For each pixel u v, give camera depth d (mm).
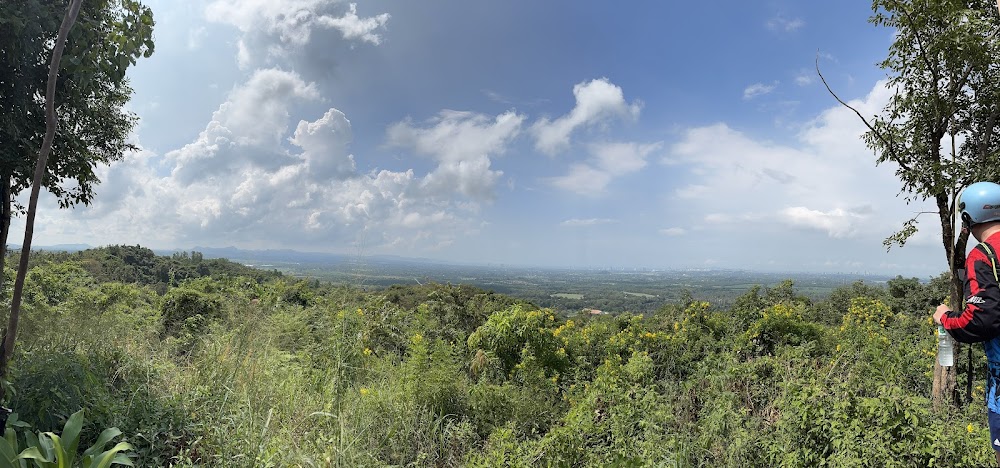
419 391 4516
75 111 5055
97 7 3512
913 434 3182
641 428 4008
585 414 4172
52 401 3084
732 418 3994
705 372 5785
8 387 2904
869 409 3355
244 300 5922
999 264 2232
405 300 9297
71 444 2420
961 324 2320
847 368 5555
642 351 7457
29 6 3916
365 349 5691
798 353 5559
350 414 3963
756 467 3537
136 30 3584
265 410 3871
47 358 3375
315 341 5562
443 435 3996
